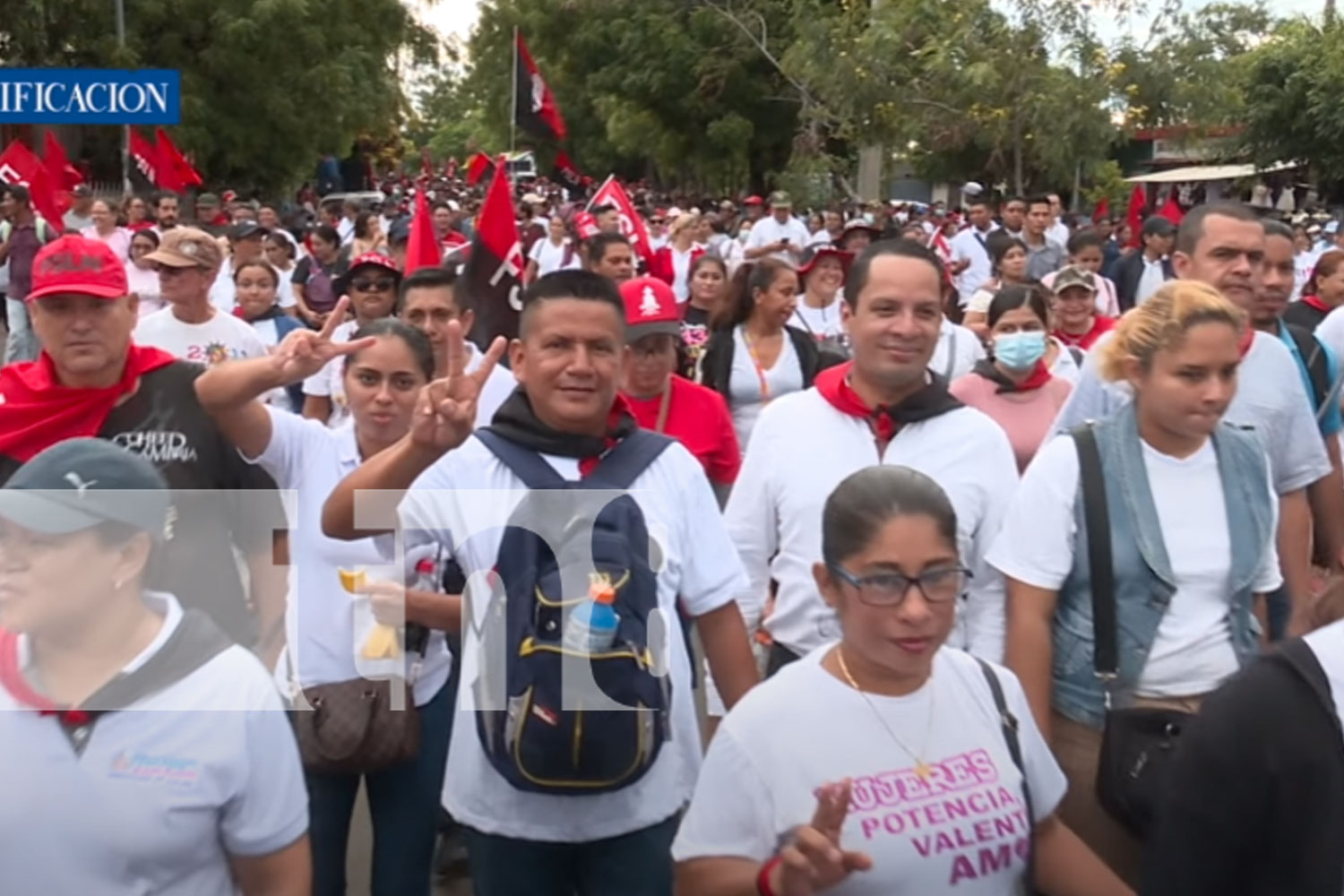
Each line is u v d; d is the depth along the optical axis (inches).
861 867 93.8
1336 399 192.2
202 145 1127.0
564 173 1540.4
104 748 89.9
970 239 575.2
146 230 424.2
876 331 142.8
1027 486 132.4
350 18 1248.2
